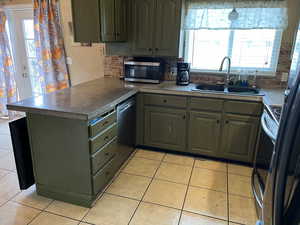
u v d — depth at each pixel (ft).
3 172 8.69
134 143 10.47
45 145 6.80
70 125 6.35
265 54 9.95
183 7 9.65
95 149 6.68
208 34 10.45
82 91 8.63
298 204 2.15
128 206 7.07
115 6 9.44
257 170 7.22
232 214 6.83
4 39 13.15
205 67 10.82
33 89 14.33
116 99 7.56
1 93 14.15
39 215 6.64
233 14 9.40
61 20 11.94
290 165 2.25
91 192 6.82
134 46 10.43
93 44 11.84
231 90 10.03
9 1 12.81
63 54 12.40
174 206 7.11
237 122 8.92
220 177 8.64
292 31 9.18
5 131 12.46
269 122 6.14
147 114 9.96
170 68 11.00
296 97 2.15
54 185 7.16
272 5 9.04
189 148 9.88
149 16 9.76
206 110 9.15
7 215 6.61
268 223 2.81
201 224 6.45
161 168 9.18
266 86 10.06
